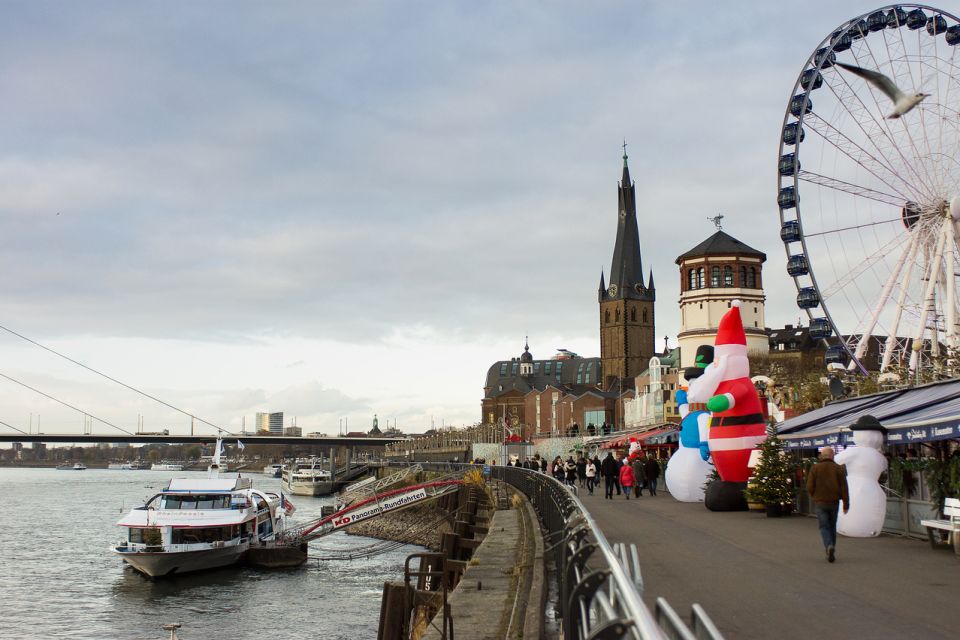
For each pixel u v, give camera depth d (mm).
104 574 55844
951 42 52281
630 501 41562
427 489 72375
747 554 19938
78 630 41062
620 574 6312
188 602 47219
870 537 22750
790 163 54625
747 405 33156
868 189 49125
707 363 38719
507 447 140750
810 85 53656
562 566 12836
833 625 12016
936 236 46188
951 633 11453
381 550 67688
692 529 26062
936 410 22406
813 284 52875
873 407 29141
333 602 47594
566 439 126938
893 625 11977
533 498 39812
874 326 49094
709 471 39375
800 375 86875
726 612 13000
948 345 43094
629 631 5590
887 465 24219
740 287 97500
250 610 45469
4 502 132375
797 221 54062
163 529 52125
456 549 39156
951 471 20625
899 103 37688
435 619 14891
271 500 63250
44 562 61312
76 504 128125
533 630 12719
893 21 53500
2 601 47062
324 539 83438
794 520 28875
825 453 18812
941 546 20562
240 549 56156
